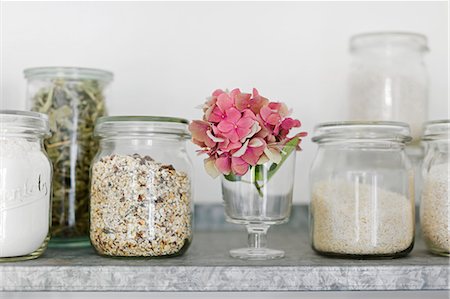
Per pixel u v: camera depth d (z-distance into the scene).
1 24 1.37
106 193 0.95
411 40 1.28
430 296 1.23
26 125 0.94
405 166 1.01
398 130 0.99
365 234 0.95
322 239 0.99
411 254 1.04
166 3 1.42
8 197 0.91
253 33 1.43
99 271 0.88
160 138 0.98
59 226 1.09
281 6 1.44
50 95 1.10
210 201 1.42
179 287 0.89
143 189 0.94
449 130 1.01
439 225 1.00
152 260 0.95
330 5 1.44
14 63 1.37
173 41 1.42
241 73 1.43
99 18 1.40
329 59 1.44
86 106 1.11
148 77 1.41
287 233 1.39
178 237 0.96
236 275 0.89
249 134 0.92
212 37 1.43
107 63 1.40
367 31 1.45
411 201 1.01
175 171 0.97
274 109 0.95
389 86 1.25
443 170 1.01
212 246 1.16
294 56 1.44
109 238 0.94
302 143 1.43
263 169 0.97
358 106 1.28
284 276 0.89
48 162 0.99
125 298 1.24
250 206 0.97
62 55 1.39
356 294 1.24
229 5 1.43
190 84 1.42
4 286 0.88
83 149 1.10
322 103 1.44
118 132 0.97
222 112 0.93
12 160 0.92
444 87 1.44
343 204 0.97
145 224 0.93
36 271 0.88
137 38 1.41
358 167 0.99
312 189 1.03
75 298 1.24
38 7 1.38
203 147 0.95
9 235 0.90
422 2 1.46
